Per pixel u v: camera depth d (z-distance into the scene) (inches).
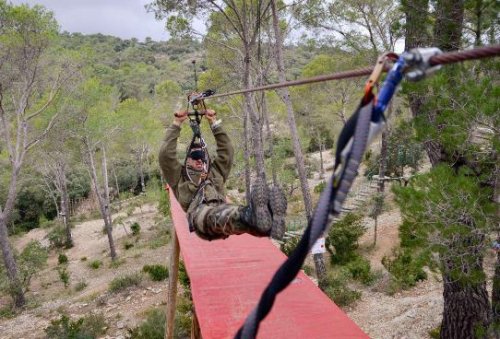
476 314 358.0
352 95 1222.9
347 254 771.4
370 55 816.9
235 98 1052.5
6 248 892.6
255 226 103.1
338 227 802.2
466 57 43.5
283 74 599.5
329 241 790.5
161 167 147.3
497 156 243.1
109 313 740.0
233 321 144.7
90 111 1056.8
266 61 914.1
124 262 1087.0
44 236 1556.3
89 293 894.4
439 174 234.2
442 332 383.9
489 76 225.9
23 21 765.3
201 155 146.9
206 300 160.4
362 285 660.7
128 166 2037.4
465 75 235.9
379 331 508.7
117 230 1435.8
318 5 730.8
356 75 73.5
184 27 729.0
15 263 903.1
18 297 887.7
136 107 1567.4
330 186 37.0
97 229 1512.1
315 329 134.8
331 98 1274.6
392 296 601.0
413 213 233.8
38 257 971.9
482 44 255.1
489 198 248.2
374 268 732.0
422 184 242.2
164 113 1931.6
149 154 2020.2
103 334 658.8
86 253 1273.4
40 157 1218.6
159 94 2343.8
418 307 541.0
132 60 4635.8
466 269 245.1
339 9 749.3
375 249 827.4
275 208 98.9
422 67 43.6
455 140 228.1
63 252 1342.3
